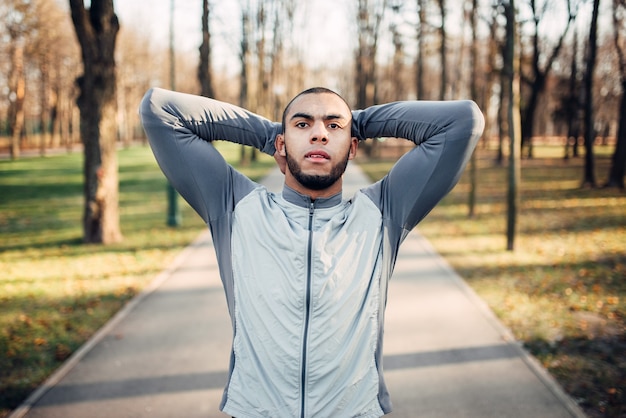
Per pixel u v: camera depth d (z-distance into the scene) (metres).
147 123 1.80
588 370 4.34
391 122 1.90
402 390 4.09
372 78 27.81
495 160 29.31
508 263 7.95
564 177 21.62
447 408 3.81
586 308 5.83
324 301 1.70
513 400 3.89
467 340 5.02
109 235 9.60
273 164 28.61
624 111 17.25
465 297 6.31
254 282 1.75
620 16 15.09
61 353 4.78
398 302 6.18
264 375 1.74
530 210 13.48
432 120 1.80
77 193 18.22
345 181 19.67
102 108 9.23
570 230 10.52
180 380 4.24
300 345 1.70
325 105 1.74
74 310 5.95
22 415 3.71
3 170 27.02
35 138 57.81
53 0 28.80
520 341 4.98
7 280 7.23
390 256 1.85
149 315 5.77
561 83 29.97
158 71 49.59
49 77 36.50
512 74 8.44
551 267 7.67
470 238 9.95
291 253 1.73
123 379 4.26
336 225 1.78
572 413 3.70
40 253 8.90
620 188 17.27
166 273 7.53
